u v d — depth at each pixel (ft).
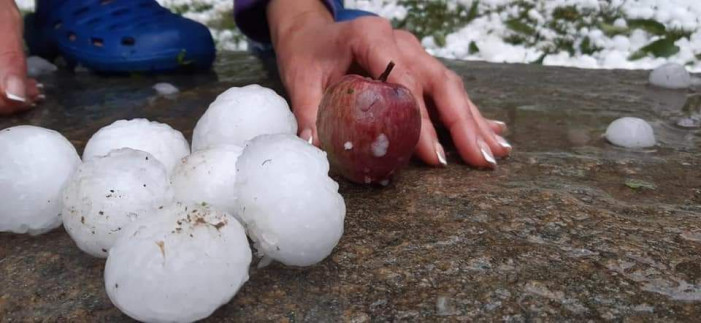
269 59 2.42
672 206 1.14
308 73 1.40
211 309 0.79
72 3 2.11
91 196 0.89
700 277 0.91
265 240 0.89
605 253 0.97
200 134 1.19
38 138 1.01
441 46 2.71
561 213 1.10
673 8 2.88
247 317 0.82
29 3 3.01
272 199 0.87
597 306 0.84
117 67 2.07
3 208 0.98
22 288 0.88
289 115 1.22
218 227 0.79
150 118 1.66
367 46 1.33
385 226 1.05
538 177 1.27
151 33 2.07
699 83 2.16
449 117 1.32
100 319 0.81
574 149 1.45
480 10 2.95
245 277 0.83
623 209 1.12
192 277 0.75
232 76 2.15
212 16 3.07
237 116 1.16
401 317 0.82
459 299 0.85
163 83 1.99
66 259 0.96
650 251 0.97
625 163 1.36
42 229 1.03
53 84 2.02
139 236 0.77
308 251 0.89
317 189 0.89
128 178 0.90
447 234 1.02
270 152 0.91
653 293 0.87
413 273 0.91
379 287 0.88
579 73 2.31
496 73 2.28
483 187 1.20
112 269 0.77
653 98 1.94
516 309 0.83
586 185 1.23
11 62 1.64
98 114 1.70
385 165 1.14
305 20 1.60
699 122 1.69
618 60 2.52
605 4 2.91
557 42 2.69
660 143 1.51
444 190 1.19
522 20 2.85
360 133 1.10
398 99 1.10
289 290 0.88
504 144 1.35
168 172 1.09
